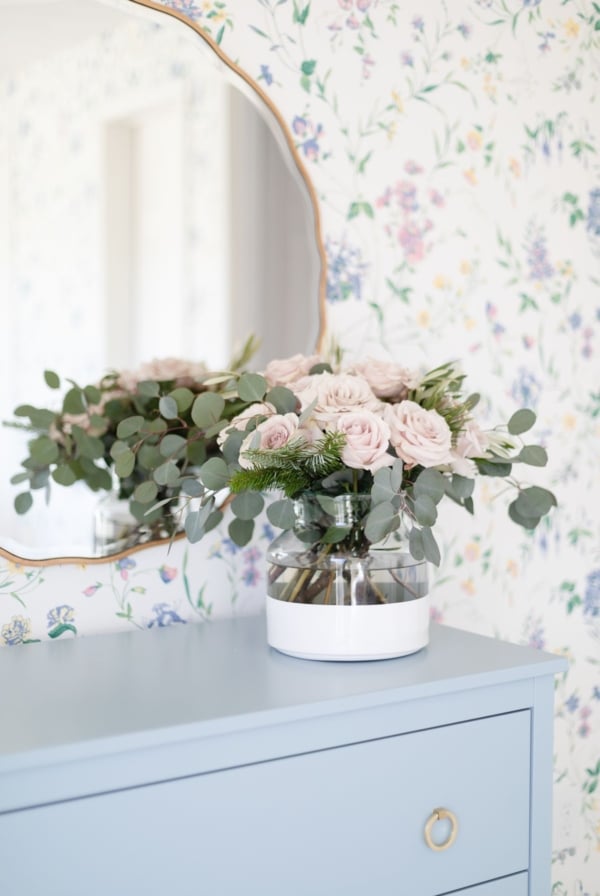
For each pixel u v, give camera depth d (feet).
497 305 5.62
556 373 5.91
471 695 3.73
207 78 4.80
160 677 3.60
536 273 5.79
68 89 4.73
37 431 4.70
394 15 5.16
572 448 6.01
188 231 5.12
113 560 4.45
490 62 5.55
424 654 3.99
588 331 6.06
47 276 4.88
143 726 3.02
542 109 5.79
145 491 4.36
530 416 4.09
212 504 3.86
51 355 4.85
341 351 4.98
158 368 5.13
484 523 5.65
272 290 5.03
